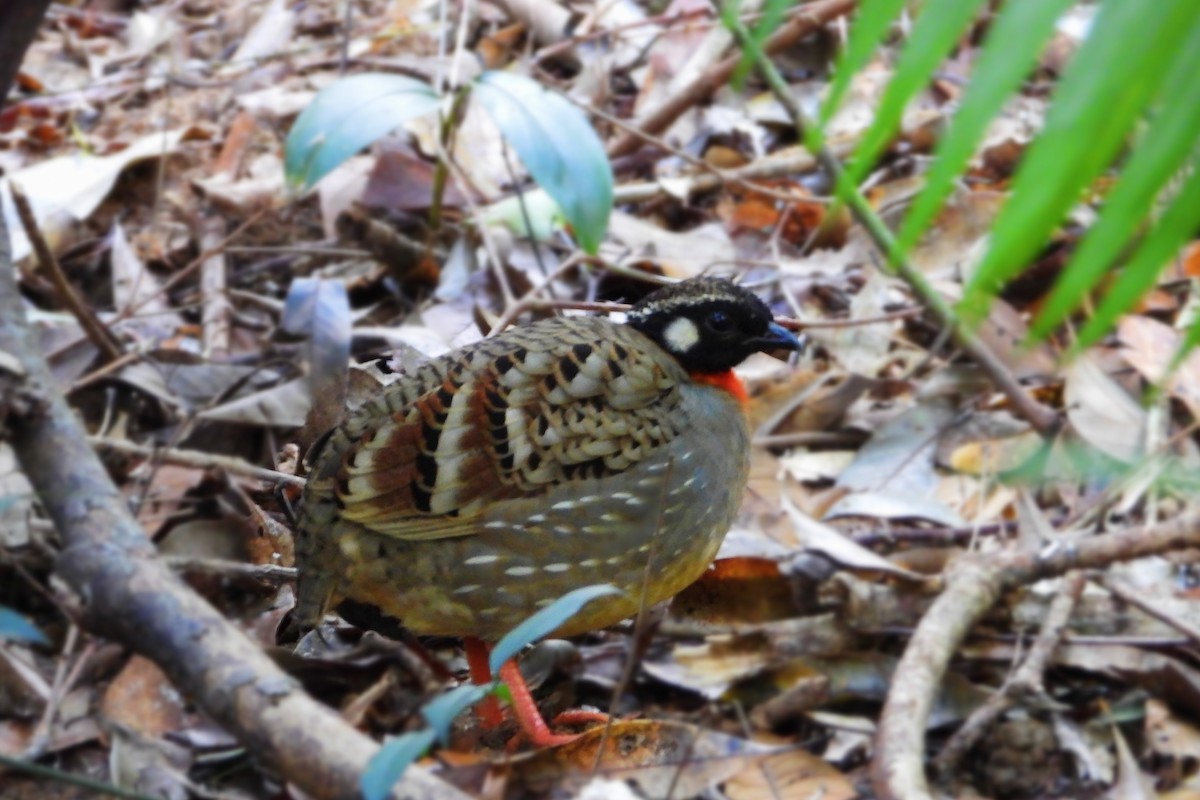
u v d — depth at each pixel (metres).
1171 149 2.02
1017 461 10.38
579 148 10.62
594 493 6.77
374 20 15.82
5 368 6.02
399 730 9.07
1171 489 9.91
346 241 12.84
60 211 12.84
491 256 11.69
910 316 11.14
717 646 9.23
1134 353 10.50
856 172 2.33
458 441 6.62
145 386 10.75
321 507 6.72
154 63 15.68
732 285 7.26
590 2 15.49
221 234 13.07
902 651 9.23
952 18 2.19
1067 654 9.11
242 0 16.62
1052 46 12.98
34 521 9.70
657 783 7.92
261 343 11.91
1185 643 8.95
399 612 7.02
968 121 2.11
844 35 13.84
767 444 10.80
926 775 8.46
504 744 7.58
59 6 17.11
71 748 8.85
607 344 6.93
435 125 13.69
